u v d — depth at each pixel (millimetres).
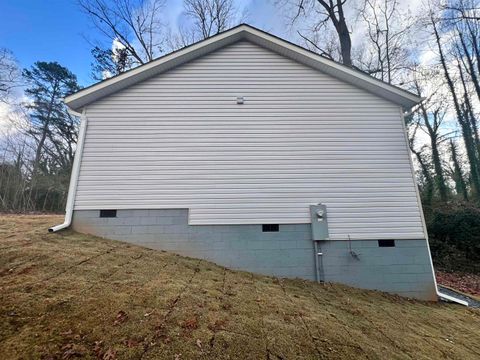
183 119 7383
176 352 2934
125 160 7090
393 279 6699
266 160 7250
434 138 20500
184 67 7699
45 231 6438
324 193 7113
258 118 7480
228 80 7680
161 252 6492
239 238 6848
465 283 10117
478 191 18516
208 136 7320
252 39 7855
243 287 5309
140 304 3779
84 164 7004
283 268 6730
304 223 6961
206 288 4836
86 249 5648
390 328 4512
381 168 7281
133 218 6840
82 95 7055
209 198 7008
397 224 6984
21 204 22203
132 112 7352
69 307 3445
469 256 12344
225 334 3420
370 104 7645
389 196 7129
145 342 3010
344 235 6891
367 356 3453
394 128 7527
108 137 7184
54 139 26672
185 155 7191
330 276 6688
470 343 4504
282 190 7102
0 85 22203
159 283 4605
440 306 6305
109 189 6930
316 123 7504
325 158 7309
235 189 7074
